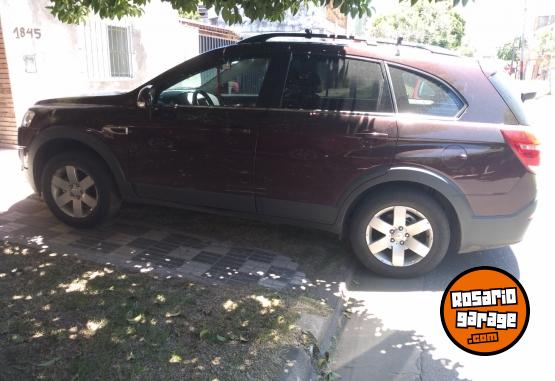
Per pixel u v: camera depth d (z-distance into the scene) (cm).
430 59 390
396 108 388
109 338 295
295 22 1647
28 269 382
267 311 340
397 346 332
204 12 1614
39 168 493
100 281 368
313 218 416
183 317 324
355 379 297
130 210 536
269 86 409
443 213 399
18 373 262
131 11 523
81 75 910
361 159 389
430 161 380
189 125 423
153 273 388
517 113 383
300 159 401
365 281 421
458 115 382
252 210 429
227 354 288
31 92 816
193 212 536
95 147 450
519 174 378
